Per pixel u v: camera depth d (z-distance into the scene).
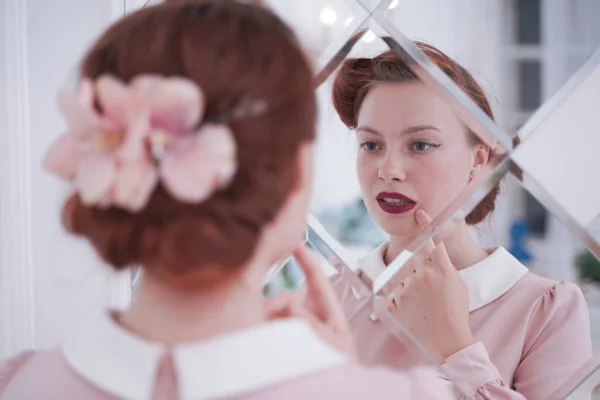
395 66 1.02
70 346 0.48
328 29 0.95
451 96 0.92
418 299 0.98
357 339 0.94
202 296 0.44
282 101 0.42
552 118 0.86
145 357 0.44
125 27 0.46
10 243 1.02
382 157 1.07
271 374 0.43
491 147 0.91
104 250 0.43
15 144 1.02
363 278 0.97
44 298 1.04
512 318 1.05
